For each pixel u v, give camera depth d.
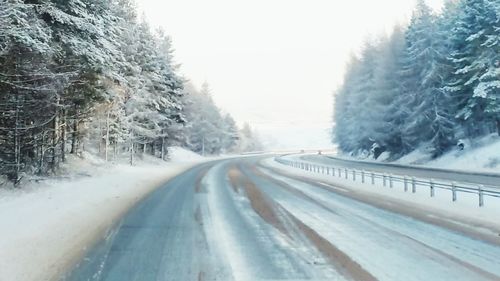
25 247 8.05
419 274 6.50
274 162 60.00
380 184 23.34
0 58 14.94
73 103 23.73
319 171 36.00
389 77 54.25
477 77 38.22
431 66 43.56
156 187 21.81
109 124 36.12
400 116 51.00
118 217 11.93
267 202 15.34
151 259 7.35
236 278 6.27
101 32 17.73
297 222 11.07
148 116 43.88
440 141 44.19
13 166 16.25
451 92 42.94
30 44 14.11
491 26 36.84
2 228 9.44
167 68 53.41
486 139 39.97
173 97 53.66
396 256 7.55
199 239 8.96
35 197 14.39
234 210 13.30
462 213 12.73
